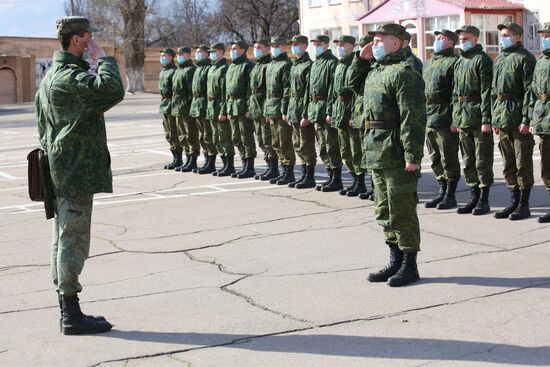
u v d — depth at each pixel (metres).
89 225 6.10
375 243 8.60
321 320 6.11
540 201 10.56
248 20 68.62
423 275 7.23
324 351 5.46
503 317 5.99
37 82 56.41
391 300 6.53
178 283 7.38
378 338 5.66
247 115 13.56
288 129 12.73
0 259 8.70
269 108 12.74
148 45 69.56
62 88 5.86
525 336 5.57
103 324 6.10
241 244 8.84
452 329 5.77
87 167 5.91
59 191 5.91
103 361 5.48
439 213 10.12
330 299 6.63
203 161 16.52
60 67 5.97
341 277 7.30
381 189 7.09
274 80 12.65
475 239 8.58
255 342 5.71
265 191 12.41
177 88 14.84
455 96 9.93
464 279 7.05
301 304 6.54
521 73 9.28
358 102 7.79
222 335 5.89
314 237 9.03
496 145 16.97
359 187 11.57
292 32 67.88
